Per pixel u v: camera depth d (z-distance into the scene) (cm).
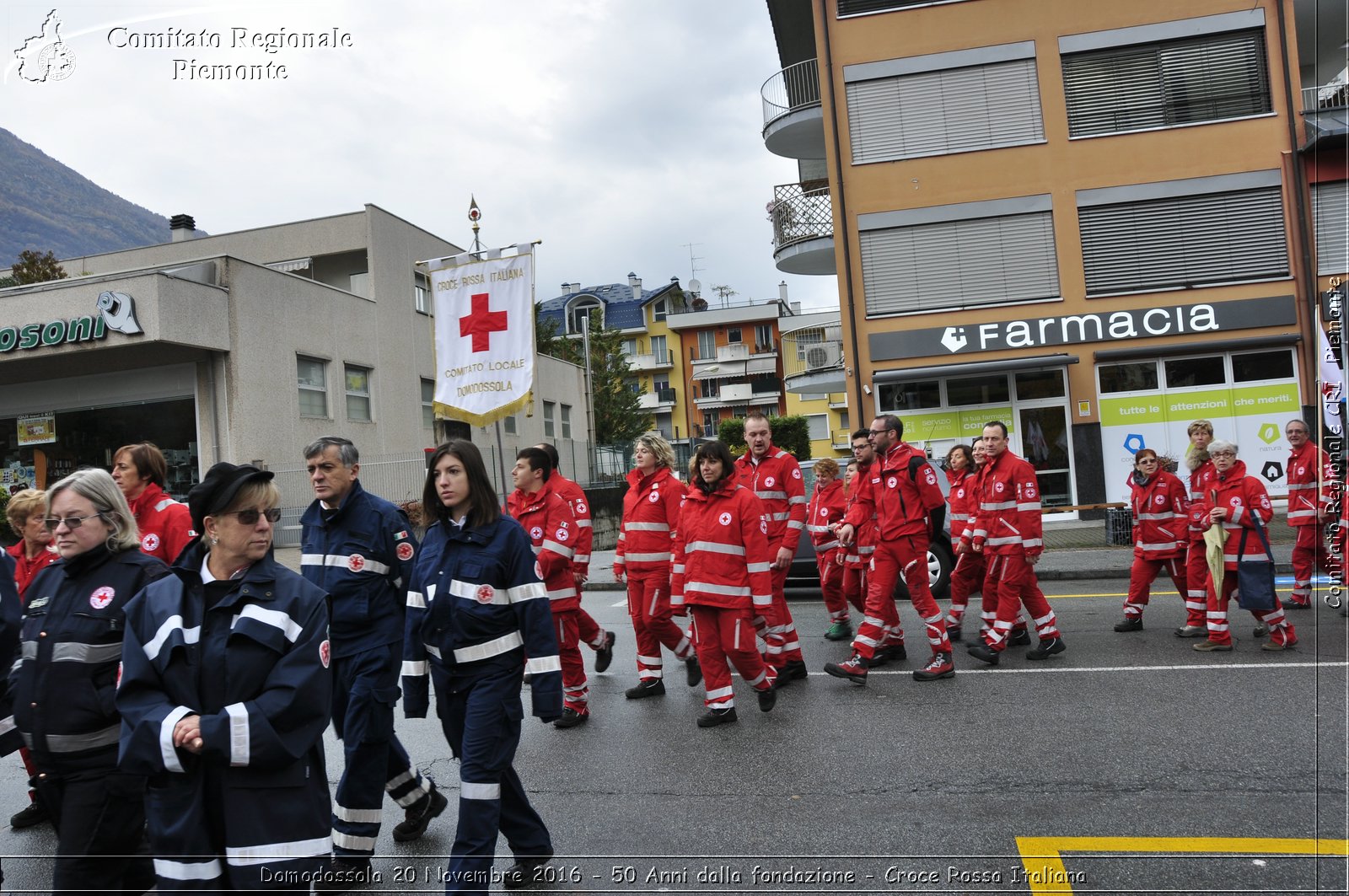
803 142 2238
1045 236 1900
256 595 286
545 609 374
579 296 6531
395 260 2622
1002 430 754
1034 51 1911
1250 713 565
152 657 281
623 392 5497
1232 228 1850
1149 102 1886
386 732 413
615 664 842
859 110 1966
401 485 2177
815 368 2183
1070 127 1905
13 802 539
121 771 301
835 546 870
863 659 695
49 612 339
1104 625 894
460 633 371
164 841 273
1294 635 740
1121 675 679
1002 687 665
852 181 1962
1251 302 1825
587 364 3959
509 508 672
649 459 695
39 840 474
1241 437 1823
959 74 1936
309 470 430
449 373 1032
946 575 1112
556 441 3422
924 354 1917
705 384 6166
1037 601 755
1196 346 1823
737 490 611
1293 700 586
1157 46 1886
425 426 2719
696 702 676
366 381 2462
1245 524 744
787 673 722
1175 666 700
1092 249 1886
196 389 2012
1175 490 837
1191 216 1859
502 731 364
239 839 273
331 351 2306
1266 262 1838
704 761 530
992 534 753
